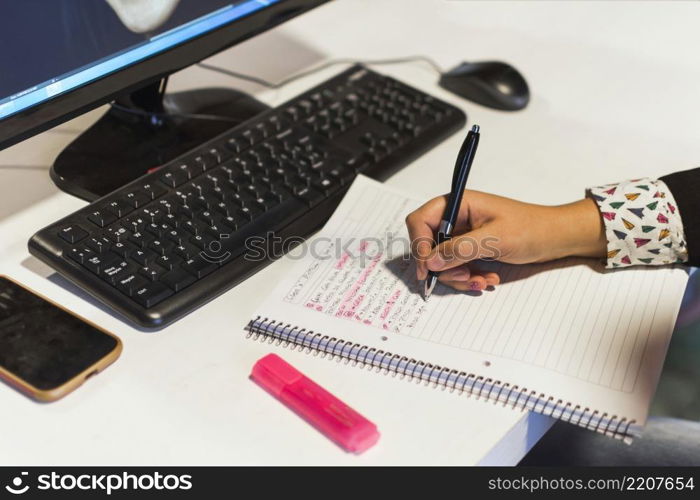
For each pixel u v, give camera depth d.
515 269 0.67
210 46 0.78
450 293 0.65
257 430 0.54
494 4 1.12
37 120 0.66
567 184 0.79
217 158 0.73
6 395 0.56
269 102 0.89
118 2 0.68
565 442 0.89
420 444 0.53
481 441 0.53
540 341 0.60
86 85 0.68
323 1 0.88
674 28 1.07
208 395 0.56
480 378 0.57
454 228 0.69
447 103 0.87
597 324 0.62
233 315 0.62
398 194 0.74
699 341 0.95
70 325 0.59
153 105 0.81
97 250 0.63
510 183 0.78
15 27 0.62
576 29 1.07
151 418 0.54
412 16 1.08
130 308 0.60
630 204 0.68
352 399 0.56
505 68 0.91
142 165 0.77
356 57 0.99
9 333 0.58
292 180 0.72
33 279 0.65
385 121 0.82
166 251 0.64
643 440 0.88
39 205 0.72
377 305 0.63
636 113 0.90
